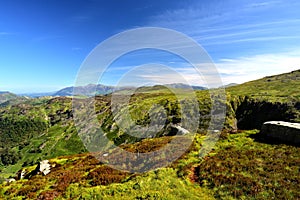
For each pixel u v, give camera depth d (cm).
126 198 1888
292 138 2967
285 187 1938
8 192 2573
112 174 2558
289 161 2378
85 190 2167
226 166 2397
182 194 1923
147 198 1842
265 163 2395
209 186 2092
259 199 1819
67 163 3497
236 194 1908
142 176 2323
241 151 2800
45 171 3284
